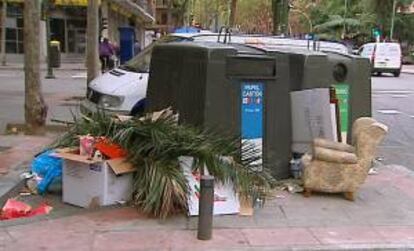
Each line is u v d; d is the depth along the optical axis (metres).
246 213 6.70
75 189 6.89
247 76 7.54
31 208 6.77
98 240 5.77
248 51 7.70
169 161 6.59
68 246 5.61
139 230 6.06
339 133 8.27
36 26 10.88
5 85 21.38
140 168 6.71
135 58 11.57
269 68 7.75
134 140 6.82
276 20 26.23
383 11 65.62
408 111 18.12
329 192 7.42
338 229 6.30
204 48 7.32
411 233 6.25
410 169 9.84
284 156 8.04
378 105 19.62
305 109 8.13
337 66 8.84
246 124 7.57
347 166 7.25
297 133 8.19
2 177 7.79
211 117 7.29
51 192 7.42
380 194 7.73
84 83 23.42
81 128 7.37
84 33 37.81
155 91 7.89
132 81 10.52
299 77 8.29
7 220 6.28
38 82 11.00
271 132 7.84
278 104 7.90
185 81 7.48
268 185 7.26
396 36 66.31
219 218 6.54
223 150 6.92
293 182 7.91
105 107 10.07
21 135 10.98
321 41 12.34
